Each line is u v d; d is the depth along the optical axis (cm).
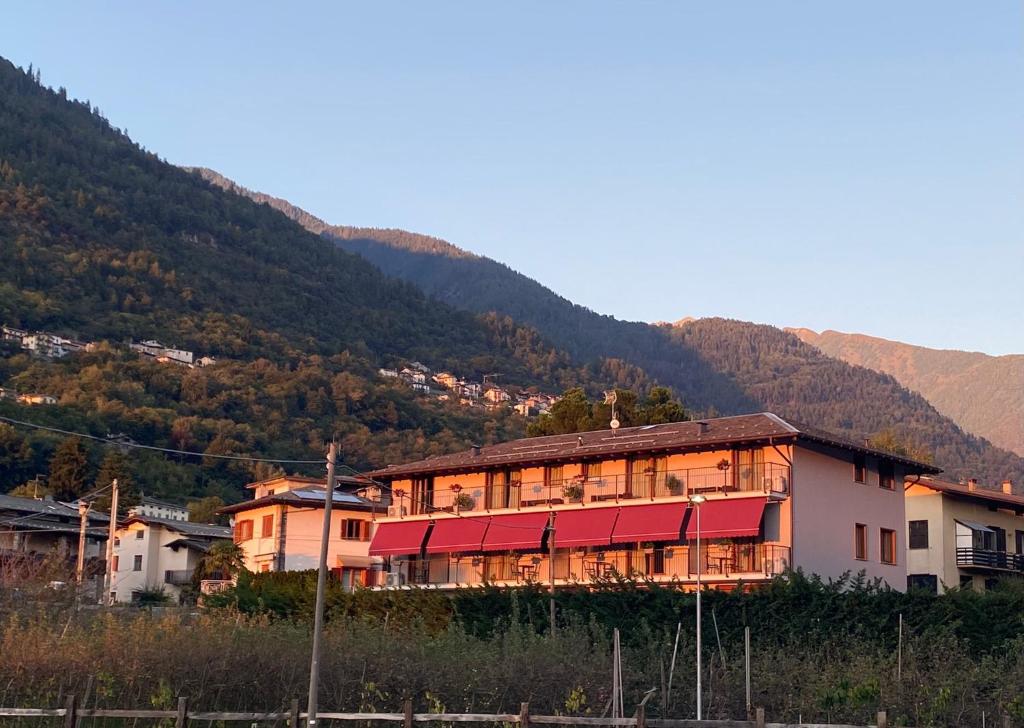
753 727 3002
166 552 10200
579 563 6350
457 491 6850
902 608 4797
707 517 5938
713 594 4866
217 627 4166
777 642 4531
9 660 3844
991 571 7531
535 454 6731
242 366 19862
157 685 3831
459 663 3975
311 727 3284
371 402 19450
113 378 17100
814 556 5928
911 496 7556
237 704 3888
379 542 7006
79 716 3456
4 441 13138
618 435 6744
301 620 5181
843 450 6219
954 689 3828
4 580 4706
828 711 3731
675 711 3912
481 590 5288
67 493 12444
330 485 3453
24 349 18500
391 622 4912
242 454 15238
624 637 4791
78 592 4731
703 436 6159
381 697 3800
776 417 6228
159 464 14100
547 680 3884
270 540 8212
